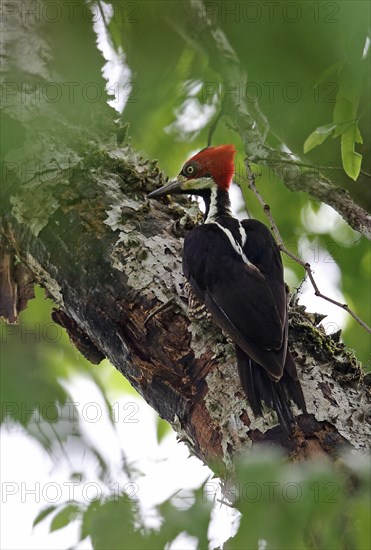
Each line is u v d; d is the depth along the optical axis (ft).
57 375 51.01
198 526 24.49
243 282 30.22
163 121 53.16
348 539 19.75
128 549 24.70
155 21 45.42
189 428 28.04
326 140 40.98
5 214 33.63
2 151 33.65
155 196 33.83
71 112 35.17
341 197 33.86
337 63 32.89
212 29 39.60
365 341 50.57
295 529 19.86
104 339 30.60
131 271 30.37
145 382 29.30
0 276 36.65
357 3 30.94
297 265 51.47
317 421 25.57
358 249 51.96
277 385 26.50
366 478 22.76
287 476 20.18
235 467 25.38
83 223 31.91
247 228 33.32
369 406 26.16
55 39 36.50
